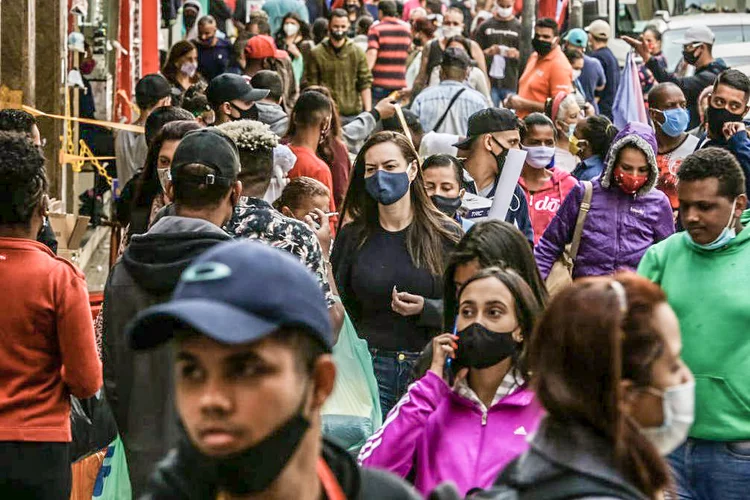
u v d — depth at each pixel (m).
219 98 16.64
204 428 4.25
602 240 13.43
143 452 8.86
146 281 8.82
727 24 38.19
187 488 4.43
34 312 8.85
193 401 4.27
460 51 21.03
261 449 4.27
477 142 14.66
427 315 11.52
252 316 4.20
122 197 14.41
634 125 13.71
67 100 22.08
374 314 11.73
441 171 13.11
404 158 11.68
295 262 4.34
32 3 19.36
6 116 13.13
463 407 7.99
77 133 23.33
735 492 9.72
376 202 11.88
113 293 8.95
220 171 8.89
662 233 13.53
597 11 41.66
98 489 9.70
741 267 9.78
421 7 41.28
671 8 42.12
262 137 10.30
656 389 5.19
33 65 19.64
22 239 8.93
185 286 4.26
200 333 4.23
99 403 10.36
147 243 8.85
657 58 35.28
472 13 44.16
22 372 8.90
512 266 9.32
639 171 13.31
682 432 5.28
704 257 9.88
